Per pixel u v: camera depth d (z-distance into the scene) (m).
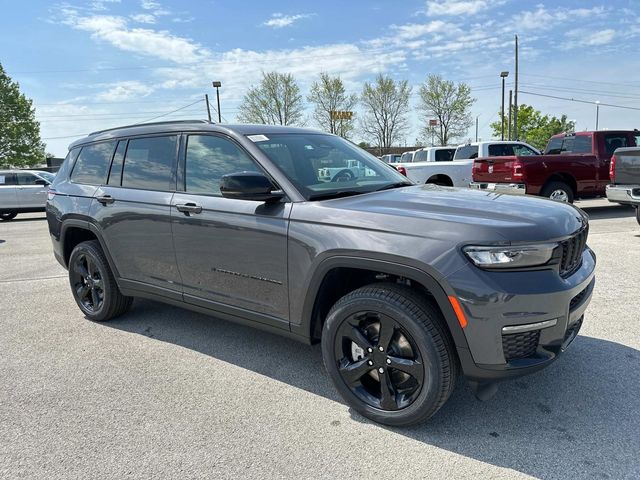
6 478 2.41
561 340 2.60
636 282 5.42
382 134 58.34
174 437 2.74
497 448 2.57
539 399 3.05
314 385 3.35
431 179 13.27
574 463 2.43
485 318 2.41
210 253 3.49
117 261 4.29
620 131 11.06
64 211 4.68
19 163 48.91
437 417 2.89
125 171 4.24
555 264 2.52
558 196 10.64
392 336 2.71
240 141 3.45
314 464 2.48
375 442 2.66
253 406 3.07
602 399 3.03
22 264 7.79
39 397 3.23
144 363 3.75
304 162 3.45
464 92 55.69
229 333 4.37
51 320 4.83
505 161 10.77
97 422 2.91
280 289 3.14
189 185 3.70
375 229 2.70
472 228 2.48
